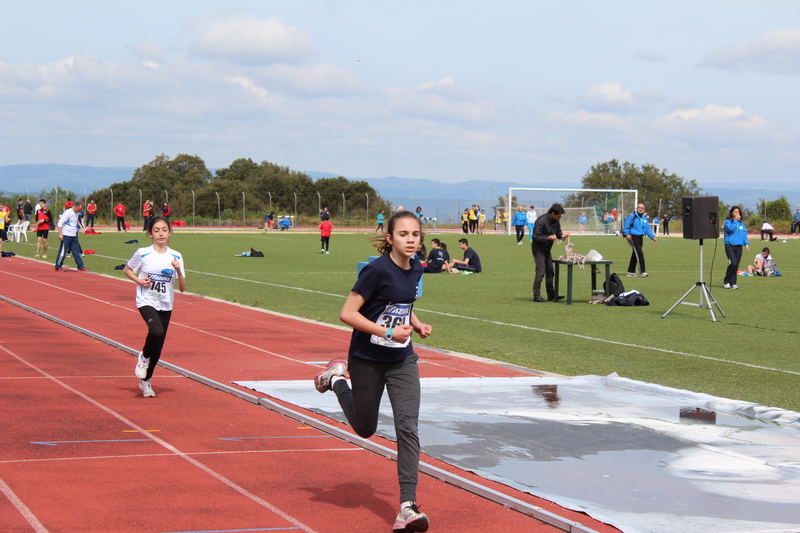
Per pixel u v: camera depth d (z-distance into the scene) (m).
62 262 21.75
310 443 5.97
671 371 9.29
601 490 4.91
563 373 9.19
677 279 21.88
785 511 4.58
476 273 23.64
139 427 6.29
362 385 4.53
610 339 11.65
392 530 4.26
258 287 19.02
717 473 5.29
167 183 75.69
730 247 19.34
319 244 39.31
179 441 5.91
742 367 9.55
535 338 11.73
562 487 4.96
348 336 11.63
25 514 4.30
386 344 4.43
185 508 4.48
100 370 8.61
